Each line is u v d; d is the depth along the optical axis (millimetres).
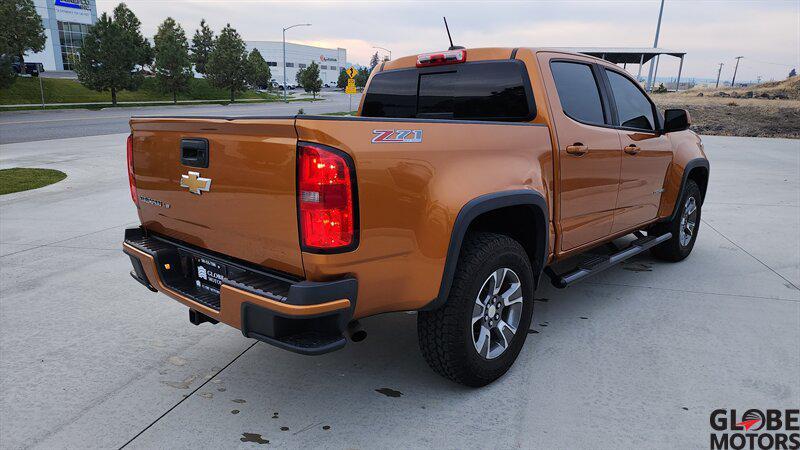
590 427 2604
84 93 44781
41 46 41844
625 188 4023
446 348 2715
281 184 2223
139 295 4391
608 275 4922
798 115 25406
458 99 3682
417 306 2564
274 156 2229
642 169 4211
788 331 3686
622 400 2832
